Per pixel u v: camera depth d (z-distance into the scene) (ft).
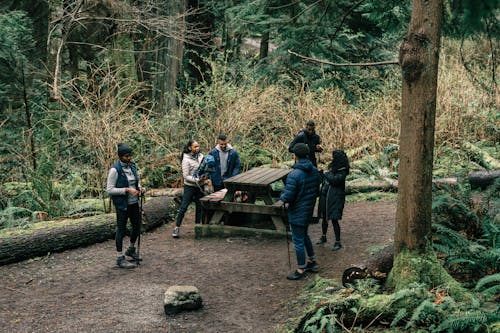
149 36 49.88
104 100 35.22
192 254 25.11
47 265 23.84
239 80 48.49
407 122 17.10
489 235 20.11
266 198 27.14
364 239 25.50
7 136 39.55
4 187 33.01
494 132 41.11
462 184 25.70
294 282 20.88
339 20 37.96
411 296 15.72
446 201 22.25
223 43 65.36
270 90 43.78
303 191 20.79
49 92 32.58
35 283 21.62
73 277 22.24
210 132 40.32
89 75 47.14
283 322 17.28
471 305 15.11
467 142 38.37
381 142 41.32
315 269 21.74
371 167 38.32
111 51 45.29
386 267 18.61
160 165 38.55
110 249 26.23
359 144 41.78
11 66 42.09
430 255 17.29
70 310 18.70
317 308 16.34
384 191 35.40
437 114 42.27
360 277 18.02
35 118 41.19
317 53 43.45
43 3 52.54
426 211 17.29
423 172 17.08
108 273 22.67
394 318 15.38
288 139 42.93
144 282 21.47
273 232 27.09
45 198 31.40
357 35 45.24
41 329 17.16
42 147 32.65
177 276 22.12
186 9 51.96
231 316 18.04
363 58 53.78
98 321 17.71
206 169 27.63
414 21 16.60
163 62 49.44
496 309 14.84
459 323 13.92
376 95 48.55
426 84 16.62
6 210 28.60
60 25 33.37
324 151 41.47
